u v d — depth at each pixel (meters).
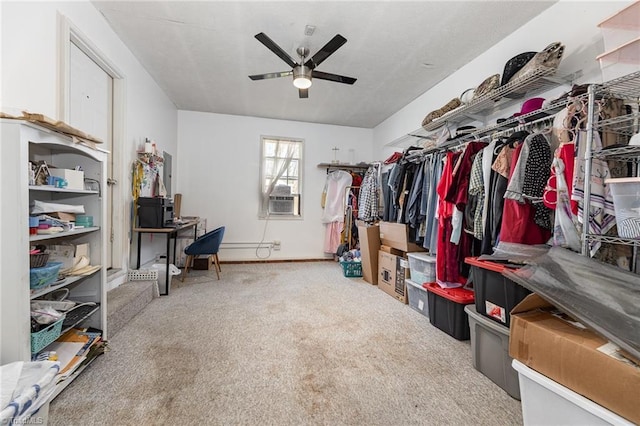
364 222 4.34
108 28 2.47
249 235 5.02
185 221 3.84
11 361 1.18
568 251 1.35
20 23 1.60
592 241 1.38
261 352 1.89
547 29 2.15
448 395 1.49
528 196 1.70
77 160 1.80
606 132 1.45
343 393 1.49
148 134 3.43
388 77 3.36
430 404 1.42
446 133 2.97
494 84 2.27
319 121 5.20
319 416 1.32
